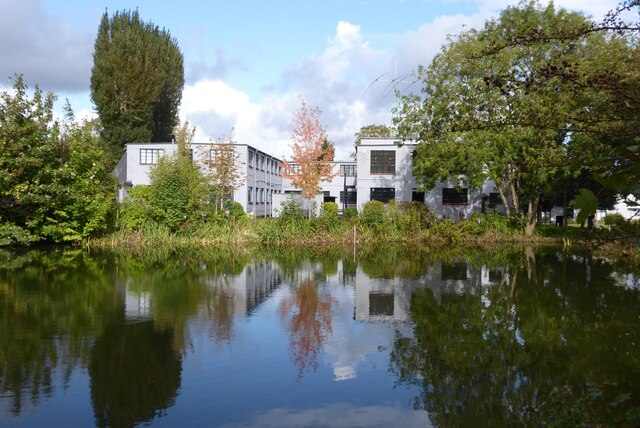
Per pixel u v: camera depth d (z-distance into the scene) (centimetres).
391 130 2848
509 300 1140
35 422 508
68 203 2280
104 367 675
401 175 3734
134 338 813
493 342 805
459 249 2438
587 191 248
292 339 823
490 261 1920
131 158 3612
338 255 2164
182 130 3488
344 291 1273
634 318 959
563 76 321
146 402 561
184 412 536
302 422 518
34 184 2125
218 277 1491
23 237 2100
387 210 2866
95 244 2394
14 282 1331
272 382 629
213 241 2611
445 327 903
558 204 3419
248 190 3919
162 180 2594
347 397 585
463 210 3656
